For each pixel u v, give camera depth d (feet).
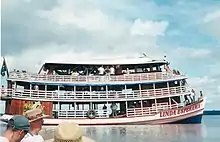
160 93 205.57
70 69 206.59
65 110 196.65
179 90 206.80
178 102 206.90
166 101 206.08
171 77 206.39
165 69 207.51
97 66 207.21
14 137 17.56
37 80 195.83
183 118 203.00
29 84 197.77
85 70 207.51
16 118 17.80
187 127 185.47
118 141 125.49
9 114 187.11
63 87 205.46
